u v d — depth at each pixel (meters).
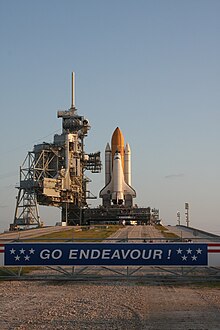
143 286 22.30
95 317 14.69
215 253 24.09
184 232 77.56
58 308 16.39
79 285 22.70
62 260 24.56
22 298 18.77
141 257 24.30
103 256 24.44
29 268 28.45
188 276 24.55
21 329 12.90
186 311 15.73
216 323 13.77
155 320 14.20
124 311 15.77
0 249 24.72
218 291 20.64
